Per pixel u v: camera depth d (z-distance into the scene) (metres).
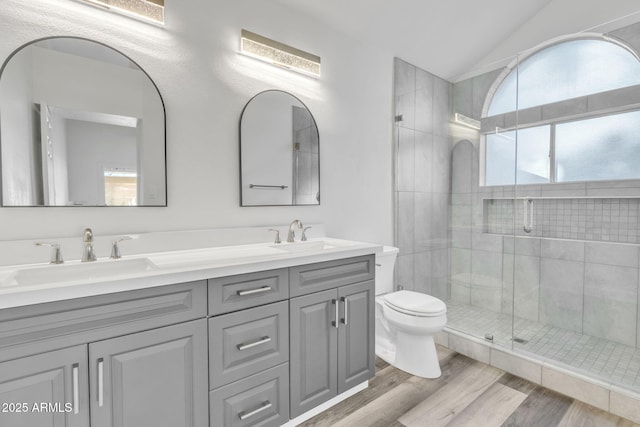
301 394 1.48
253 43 1.88
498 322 2.52
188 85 1.68
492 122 2.57
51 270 1.20
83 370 0.97
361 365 1.74
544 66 2.56
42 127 1.32
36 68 1.31
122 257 1.44
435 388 1.84
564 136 2.53
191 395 1.17
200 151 1.72
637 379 1.73
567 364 1.90
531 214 2.62
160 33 1.59
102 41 1.45
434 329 1.88
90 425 0.98
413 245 2.79
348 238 2.42
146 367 1.07
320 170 2.25
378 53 2.58
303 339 1.49
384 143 2.64
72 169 1.39
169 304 1.11
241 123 1.86
